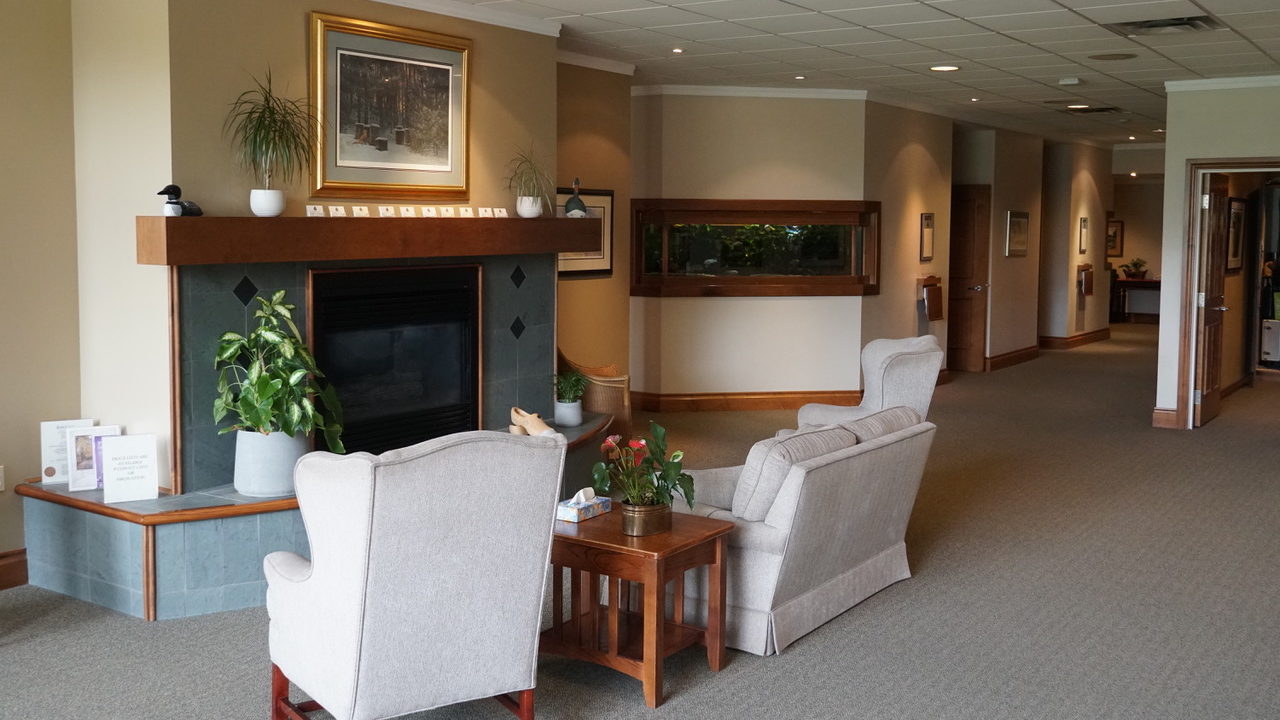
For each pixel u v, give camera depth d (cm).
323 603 299
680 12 601
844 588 450
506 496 302
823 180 950
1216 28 629
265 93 480
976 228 1215
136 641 414
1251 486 687
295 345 457
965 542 561
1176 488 682
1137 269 1831
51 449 475
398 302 541
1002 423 912
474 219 559
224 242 441
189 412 457
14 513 479
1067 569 515
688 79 880
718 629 387
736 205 936
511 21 605
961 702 367
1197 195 862
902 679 385
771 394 968
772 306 959
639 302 945
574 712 356
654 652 356
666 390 949
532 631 322
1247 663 403
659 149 920
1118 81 855
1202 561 529
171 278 443
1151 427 894
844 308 974
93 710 355
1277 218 1224
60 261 486
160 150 450
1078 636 429
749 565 404
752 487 398
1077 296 1469
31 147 471
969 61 766
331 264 504
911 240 1045
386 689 297
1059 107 1034
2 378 471
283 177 490
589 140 775
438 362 573
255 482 455
